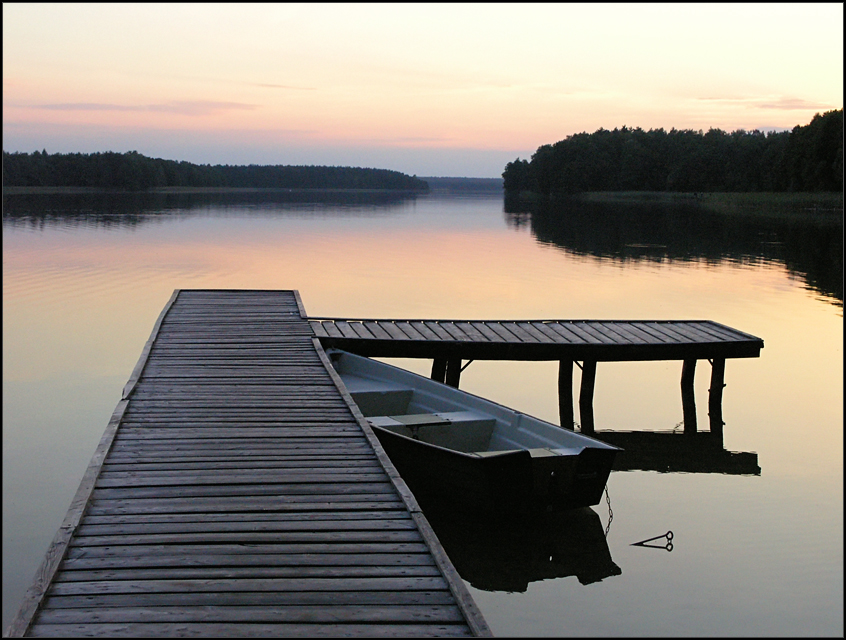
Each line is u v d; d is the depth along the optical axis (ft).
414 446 24.97
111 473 19.03
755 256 91.76
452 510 25.03
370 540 15.88
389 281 71.82
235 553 15.11
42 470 26.94
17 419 32.17
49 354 42.73
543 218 171.32
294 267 80.43
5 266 75.56
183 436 22.08
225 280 70.54
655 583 21.08
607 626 18.93
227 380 28.30
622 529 24.47
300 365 30.73
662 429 35.14
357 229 134.62
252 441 21.84
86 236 107.86
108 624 12.54
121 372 39.34
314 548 15.44
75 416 32.58
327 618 12.94
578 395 40.27
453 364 39.70
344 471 19.69
